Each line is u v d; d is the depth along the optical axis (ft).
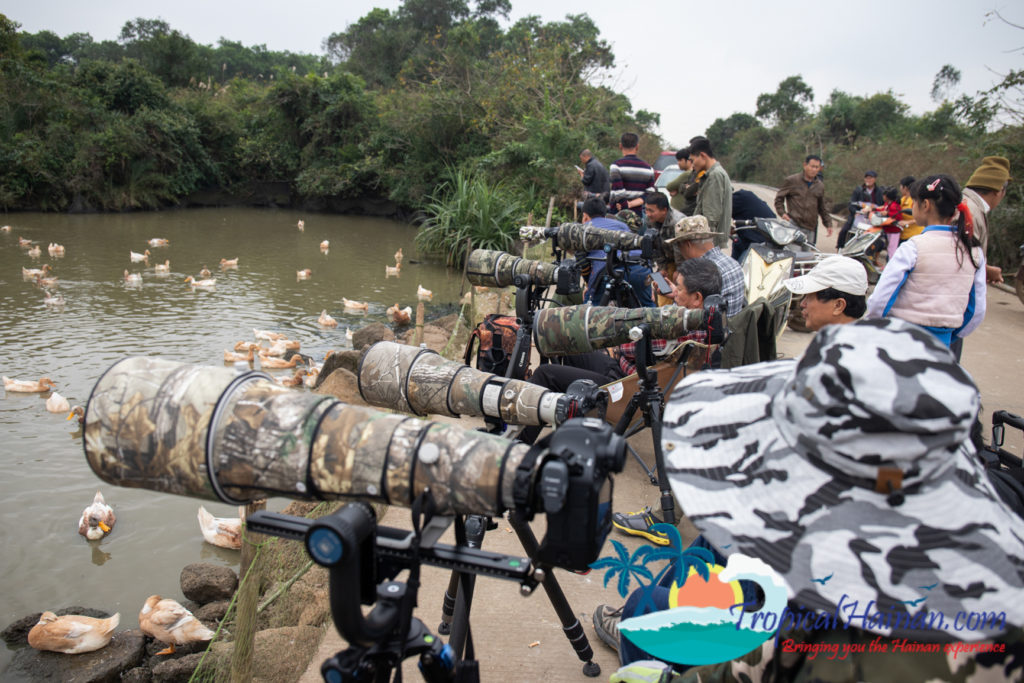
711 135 190.49
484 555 4.58
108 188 77.05
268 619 10.78
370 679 4.61
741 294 13.34
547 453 4.33
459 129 73.10
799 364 3.81
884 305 11.45
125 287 41.32
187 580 13.94
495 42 109.29
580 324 9.83
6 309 35.24
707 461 4.11
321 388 20.49
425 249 52.95
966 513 3.56
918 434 3.32
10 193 70.79
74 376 26.35
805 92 177.88
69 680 11.55
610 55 67.00
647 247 13.46
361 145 82.48
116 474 4.58
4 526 16.65
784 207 30.42
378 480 4.39
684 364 11.79
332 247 59.36
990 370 19.40
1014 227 32.35
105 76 84.64
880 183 59.72
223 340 31.63
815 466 3.73
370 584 4.59
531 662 8.70
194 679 10.24
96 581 14.85
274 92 87.40
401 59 139.13
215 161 88.63
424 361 8.01
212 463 4.45
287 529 4.77
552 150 56.65
